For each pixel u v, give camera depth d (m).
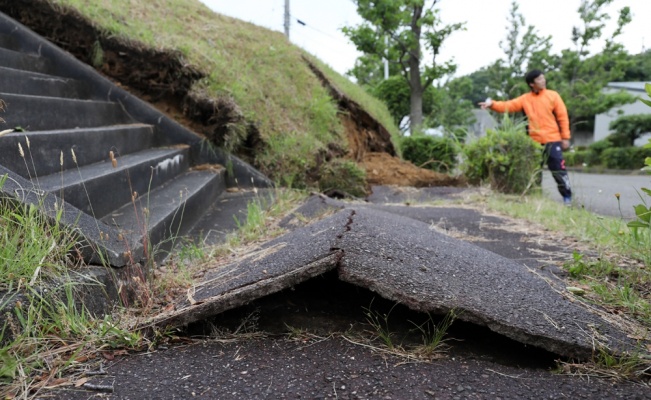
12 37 4.75
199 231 3.42
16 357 1.41
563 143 6.26
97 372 1.44
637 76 32.50
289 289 2.02
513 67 23.95
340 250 1.81
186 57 5.52
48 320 1.59
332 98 8.20
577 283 2.22
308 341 1.65
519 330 1.51
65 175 2.86
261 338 1.68
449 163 11.41
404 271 1.77
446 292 1.67
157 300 1.97
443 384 1.37
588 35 19.48
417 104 16.58
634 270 2.33
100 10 5.47
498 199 5.47
